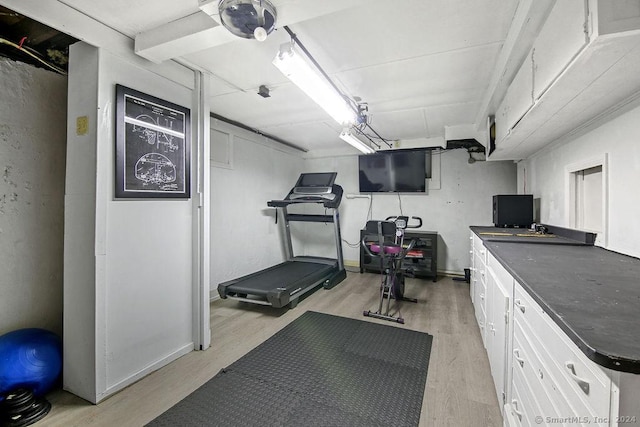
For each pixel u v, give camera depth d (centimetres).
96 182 173
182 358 225
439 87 266
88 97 176
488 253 219
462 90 273
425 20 170
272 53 212
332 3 133
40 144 204
